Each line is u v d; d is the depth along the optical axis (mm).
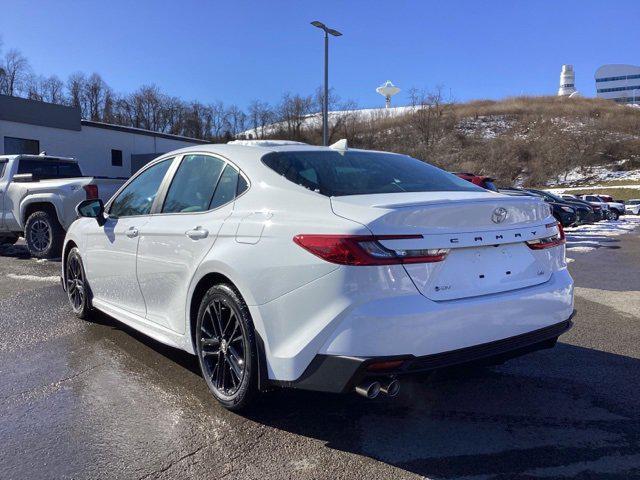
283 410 3477
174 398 3660
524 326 3191
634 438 3141
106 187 9383
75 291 5637
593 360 4516
